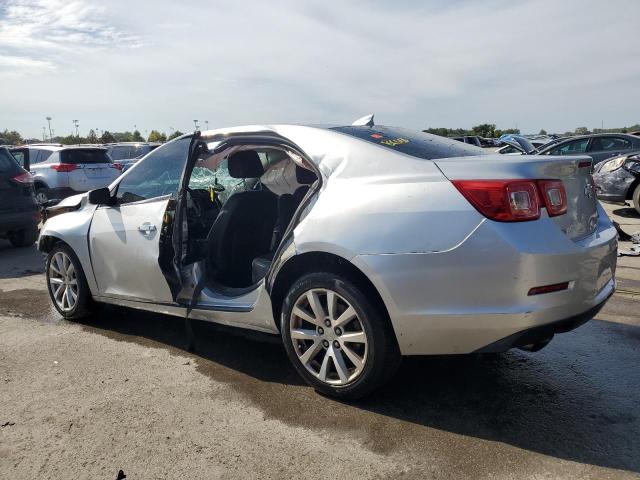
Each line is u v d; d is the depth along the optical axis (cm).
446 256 275
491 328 273
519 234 270
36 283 636
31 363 390
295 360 336
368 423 300
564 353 394
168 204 400
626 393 331
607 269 316
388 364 304
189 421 306
